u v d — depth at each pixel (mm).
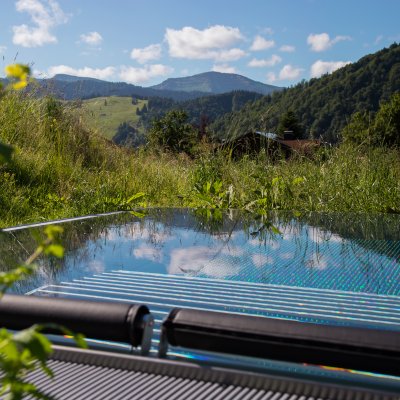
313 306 1237
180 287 1411
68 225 2459
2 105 6570
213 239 2205
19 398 478
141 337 904
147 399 773
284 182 5445
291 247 2018
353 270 1618
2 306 951
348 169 5855
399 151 5996
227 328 862
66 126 7344
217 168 6648
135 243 2068
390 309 1218
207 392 795
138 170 7211
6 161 464
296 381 784
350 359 799
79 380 841
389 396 741
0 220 4285
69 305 930
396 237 2260
